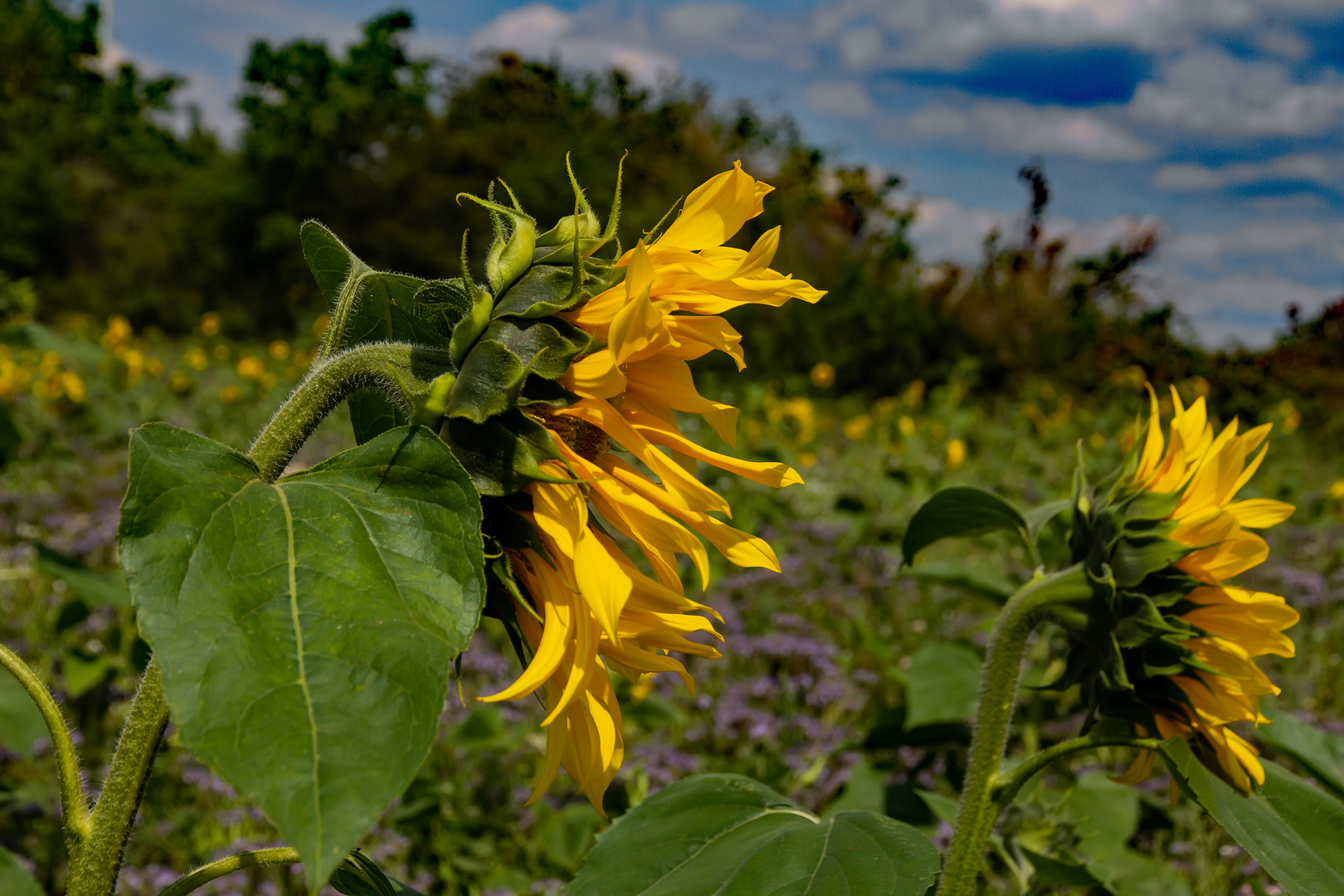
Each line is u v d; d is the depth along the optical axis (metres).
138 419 4.74
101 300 14.35
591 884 0.73
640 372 0.61
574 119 7.22
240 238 14.15
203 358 7.02
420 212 13.29
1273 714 0.93
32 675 0.58
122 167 18.20
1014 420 5.90
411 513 0.53
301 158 13.62
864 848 0.68
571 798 1.55
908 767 1.59
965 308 7.88
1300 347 6.73
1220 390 6.02
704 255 0.61
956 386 6.01
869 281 8.22
